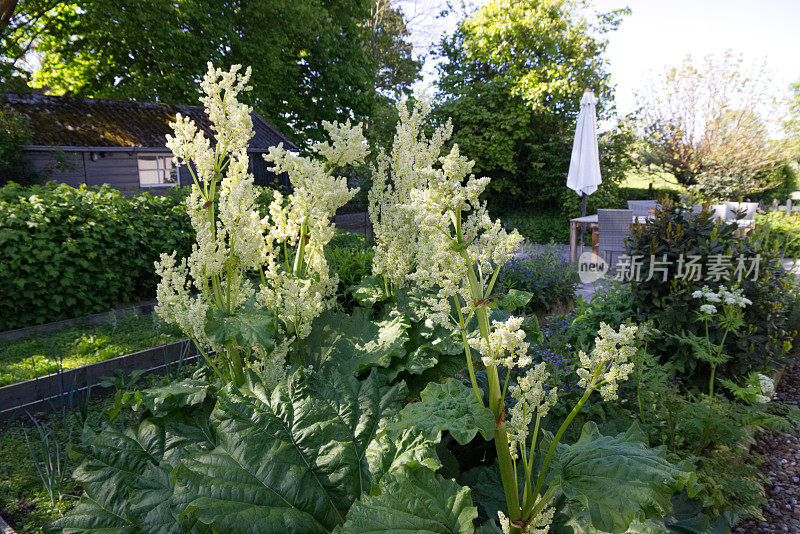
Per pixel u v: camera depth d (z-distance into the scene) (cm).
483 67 1877
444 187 160
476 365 347
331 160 304
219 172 253
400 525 146
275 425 198
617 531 161
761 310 449
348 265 522
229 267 248
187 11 1378
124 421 355
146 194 759
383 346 272
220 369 266
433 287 326
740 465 295
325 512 174
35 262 599
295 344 284
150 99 1575
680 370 410
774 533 291
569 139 1719
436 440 173
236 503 162
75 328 618
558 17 1744
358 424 204
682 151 1703
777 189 1877
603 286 549
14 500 287
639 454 189
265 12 1591
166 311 239
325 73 1861
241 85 253
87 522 184
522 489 208
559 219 1744
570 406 316
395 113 1936
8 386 407
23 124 1096
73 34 1517
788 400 475
